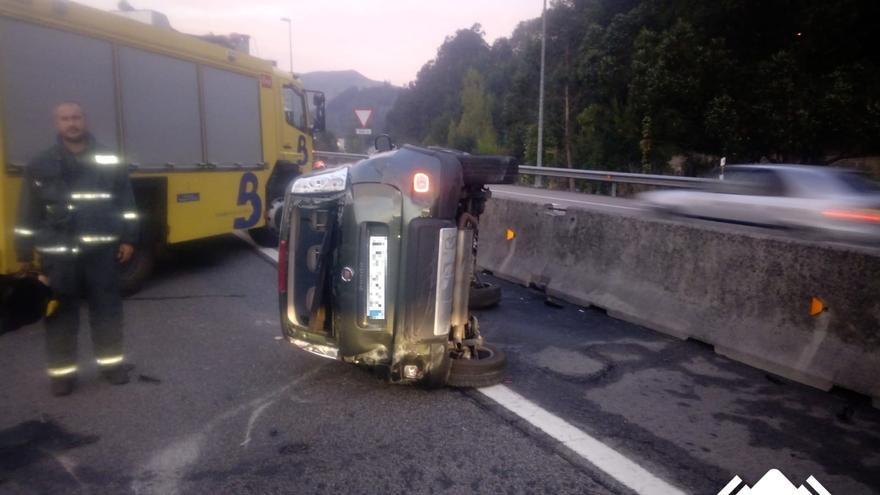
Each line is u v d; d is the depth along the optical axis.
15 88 5.95
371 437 4.09
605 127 33.59
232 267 9.22
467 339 5.05
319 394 4.74
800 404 4.70
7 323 6.16
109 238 4.71
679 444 4.09
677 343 6.02
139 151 7.41
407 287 4.39
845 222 10.18
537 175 27.53
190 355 5.54
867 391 4.66
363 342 4.48
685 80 25.78
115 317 4.81
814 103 23.80
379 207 4.40
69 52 6.49
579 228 7.57
